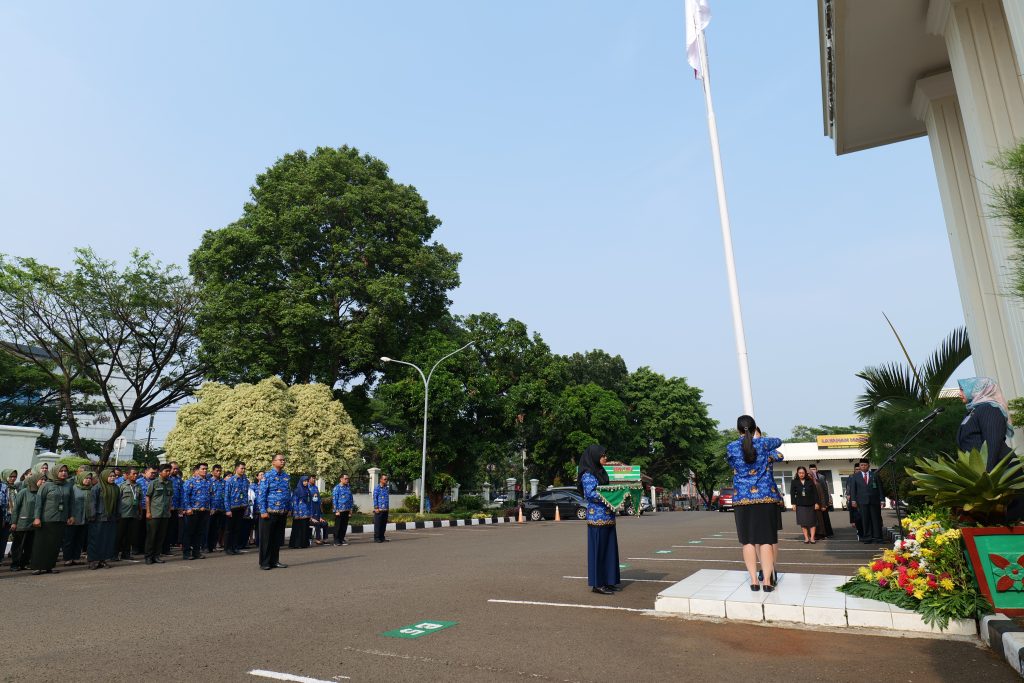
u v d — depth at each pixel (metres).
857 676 4.05
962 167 9.31
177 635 5.54
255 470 22.23
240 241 28.45
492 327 35.81
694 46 9.81
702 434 52.72
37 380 33.41
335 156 31.61
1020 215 4.10
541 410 35.03
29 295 23.83
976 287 8.86
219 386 24.48
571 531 19.73
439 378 29.64
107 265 25.83
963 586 5.12
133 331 26.48
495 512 33.75
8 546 14.02
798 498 13.30
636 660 4.53
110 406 27.34
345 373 32.09
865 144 11.70
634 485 31.22
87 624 6.08
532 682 4.06
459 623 5.87
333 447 24.61
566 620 5.94
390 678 4.17
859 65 9.43
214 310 26.98
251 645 5.14
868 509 12.41
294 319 26.89
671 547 12.99
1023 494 4.91
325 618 6.22
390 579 9.05
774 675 4.11
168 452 22.94
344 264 30.25
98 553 11.74
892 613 5.27
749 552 6.44
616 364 53.25
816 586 6.55
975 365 8.88
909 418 10.16
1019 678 3.91
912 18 8.45
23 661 4.70
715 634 5.28
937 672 4.09
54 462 17.20
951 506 5.15
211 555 13.91
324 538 17.36
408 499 31.09
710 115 9.37
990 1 7.43
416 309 32.72
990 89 7.21
